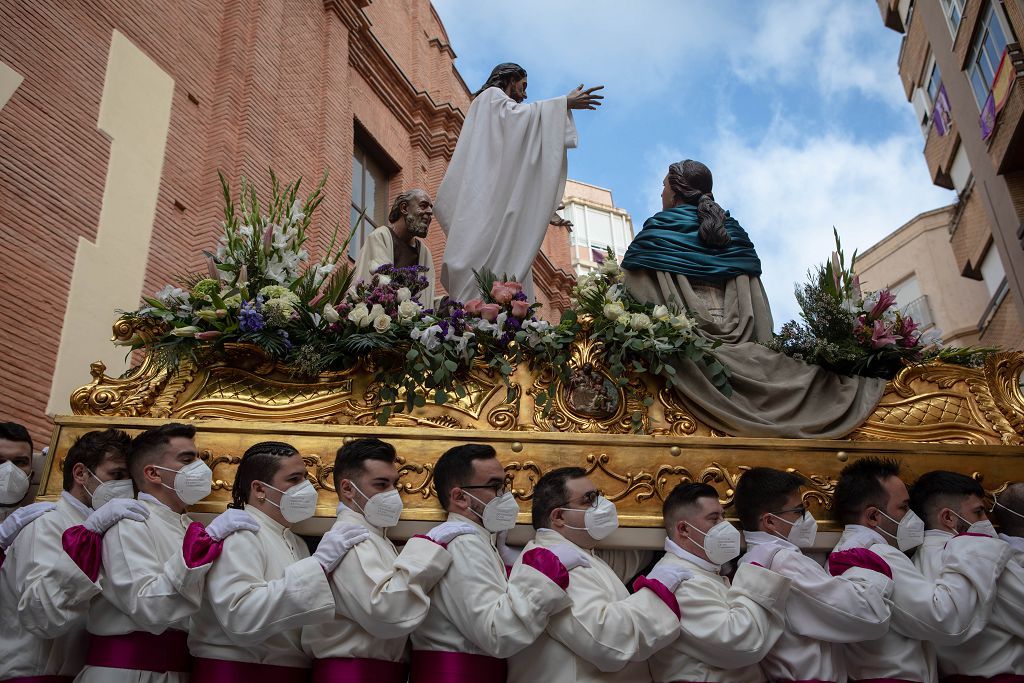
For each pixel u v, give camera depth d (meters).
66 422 4.55
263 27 11.69
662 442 4.75
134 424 4.57
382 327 4.95
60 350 7.66
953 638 3.93
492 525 3.99
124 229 8.75
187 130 10.14
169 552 3.78
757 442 4.82
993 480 4.93
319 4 13.59
